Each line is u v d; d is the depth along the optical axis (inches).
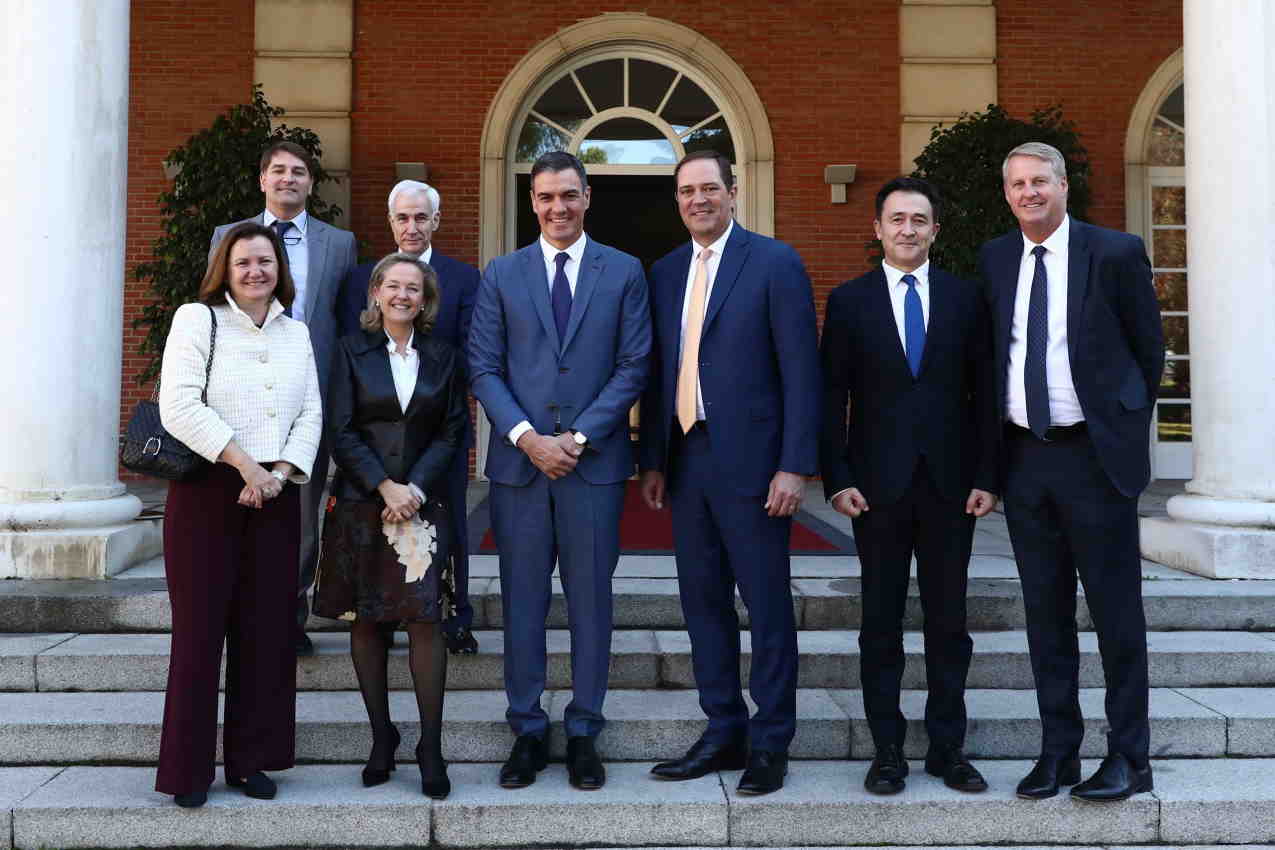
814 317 122.4
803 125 341.4
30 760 125.8
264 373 115.5
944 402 117.3
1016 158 116.0
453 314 141.2
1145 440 114.3
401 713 131.4
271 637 115.3
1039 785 114.1
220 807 111.5
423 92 338.3
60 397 170.6
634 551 199.2
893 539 117.6
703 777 121.1
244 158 291.1
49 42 170.6
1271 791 115.9
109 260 176.7
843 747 129.0
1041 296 116.0
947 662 119.4
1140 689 114.7
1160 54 341.4
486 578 169.0
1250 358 179.8
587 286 123.7
